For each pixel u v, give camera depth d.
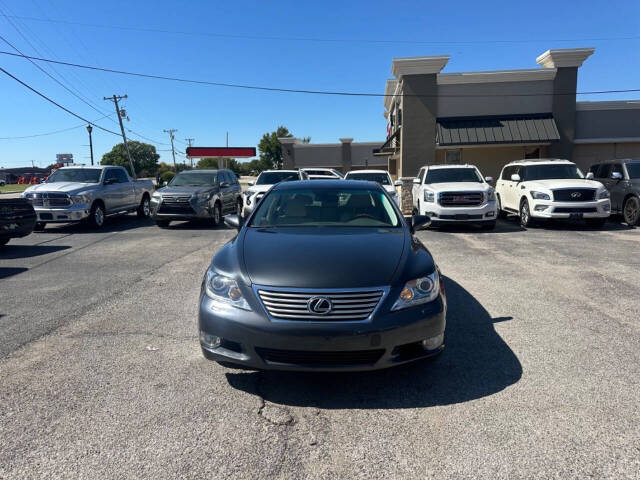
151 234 11.75
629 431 2.80
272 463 2.54
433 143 21.30
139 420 2.96
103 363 3.82
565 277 6.62
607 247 9.01
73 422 2.94
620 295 5.71
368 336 3.07
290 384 3.48
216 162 81.50
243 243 3.96
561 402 3.15
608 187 13.06
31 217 9.41
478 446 2.68
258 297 3.20
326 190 5.18
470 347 4.12
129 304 5.48
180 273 7.11
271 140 76.06
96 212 12.82
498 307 5.27
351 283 3.17
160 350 4.09
